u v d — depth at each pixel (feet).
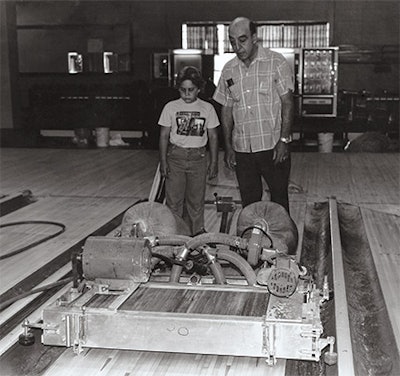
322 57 46.34
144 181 31.71
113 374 11.14
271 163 17.85
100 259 12.24
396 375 11.39
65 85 52.26
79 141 50.16
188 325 10.98
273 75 17.26
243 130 17.75
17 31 55.62
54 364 11.48
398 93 50.42
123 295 12.07
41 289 14.88
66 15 55.57
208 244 13.83
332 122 47.06
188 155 18.11
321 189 29.17
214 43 50.01
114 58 54.29
